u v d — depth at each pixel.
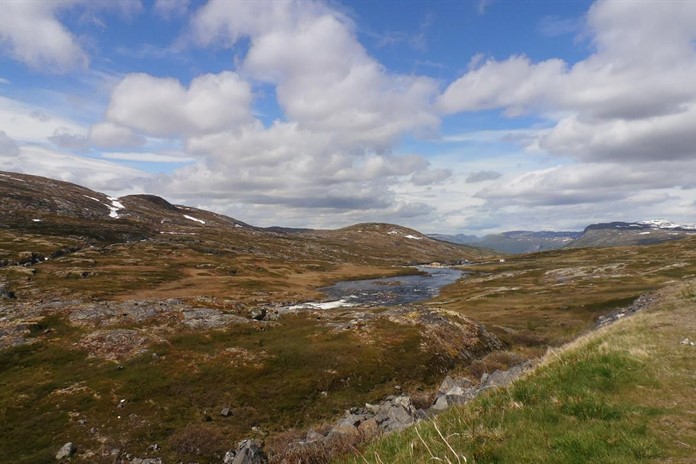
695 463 7.70
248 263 183.00
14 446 28.55
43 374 39.53
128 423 31.33
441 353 48.81
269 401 36.09
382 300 121.88
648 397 11.48
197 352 45.16
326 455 14.12
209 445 29.14
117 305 60.81
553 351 19.56
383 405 29.44
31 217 192.75
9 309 59.56
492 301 96.44
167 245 191.88
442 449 9.91
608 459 8.16
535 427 10.18
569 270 141.75
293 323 62.22
